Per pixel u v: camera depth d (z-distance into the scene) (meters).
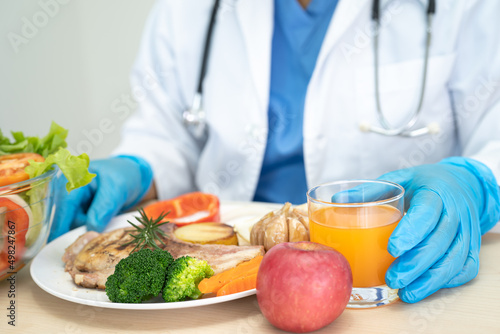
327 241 0.62
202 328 0.60
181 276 0.62
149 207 1.00
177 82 1.54
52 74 2.48
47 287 0.68
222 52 1.45
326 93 1.32
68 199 0.96
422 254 0.61
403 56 1.32
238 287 0.63
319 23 1.34
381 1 1.31
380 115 1.31
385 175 0.80
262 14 1.37
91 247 0.76
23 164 0.73
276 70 1.38
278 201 1.42
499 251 0.77
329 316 0.54
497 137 1.20
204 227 0.84
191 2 1.50
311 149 1.32
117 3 2.34
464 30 1.28
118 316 0.64
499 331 0.54
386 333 0.55
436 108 1.33
